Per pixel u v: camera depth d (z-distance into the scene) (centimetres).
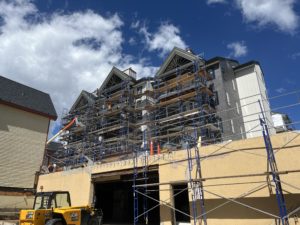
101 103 3388
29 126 2812
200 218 1386
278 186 1083
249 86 2858
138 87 3309
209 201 1387
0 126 2575
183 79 2638
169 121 2666
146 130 2648
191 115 2495
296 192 1161
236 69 2991
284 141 1246
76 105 3894
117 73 3422
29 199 2564
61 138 3672
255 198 1260
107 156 2827
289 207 1157
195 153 1500
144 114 3011
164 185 1588
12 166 2572
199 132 2305
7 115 2656
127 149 2705
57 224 1313
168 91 2852
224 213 1327
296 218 1130
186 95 2570
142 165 1733
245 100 2828
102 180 2008
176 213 1739
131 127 2992
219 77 2752
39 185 2538
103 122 3250
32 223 1286
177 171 1555
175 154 1598
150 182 1986
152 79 3100
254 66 2894
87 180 2070
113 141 2988
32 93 3034
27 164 2694
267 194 1231
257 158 1298
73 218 1407
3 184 2469
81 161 2964
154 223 2194
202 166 1459
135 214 1628
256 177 1280
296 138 1218
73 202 2092
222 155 1412
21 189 2569
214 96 2689
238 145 1374
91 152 2959
